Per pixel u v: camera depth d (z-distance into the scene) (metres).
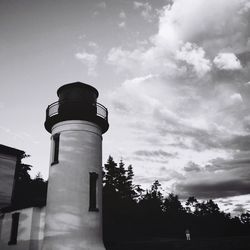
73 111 16.31
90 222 14.95
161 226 68.31
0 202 19.83
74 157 15.71
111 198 51.56
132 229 53.62
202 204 108.19
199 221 87.56
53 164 16.11
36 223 15.97
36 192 38.31
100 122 17.27
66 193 15.03
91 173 15.95
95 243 14.78
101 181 16.78
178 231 73.38
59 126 16.59
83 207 14.96
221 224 89.88
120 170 57.72
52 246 14.22
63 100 16.83
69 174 15.38
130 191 57.16
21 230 16.23
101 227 15.75
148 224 62.34
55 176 15.70
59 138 16.36
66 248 13.91
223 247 23.52
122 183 55.56
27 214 16.27
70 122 16.41
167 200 84.25
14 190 21.02
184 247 25.39
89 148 16.33
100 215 15.85
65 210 14.72
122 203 52.97
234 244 24.16
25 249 15.49
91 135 16.64
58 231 14.41
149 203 66.81
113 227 48.03
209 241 27.12
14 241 16.53
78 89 16.97
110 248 29.06
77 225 14.49
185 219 84.62
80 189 15.22
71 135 16.11
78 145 15.98
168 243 28.38
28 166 39.56
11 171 21.19
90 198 15.74
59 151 16.06
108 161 56.50
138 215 57.84
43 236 15.55
